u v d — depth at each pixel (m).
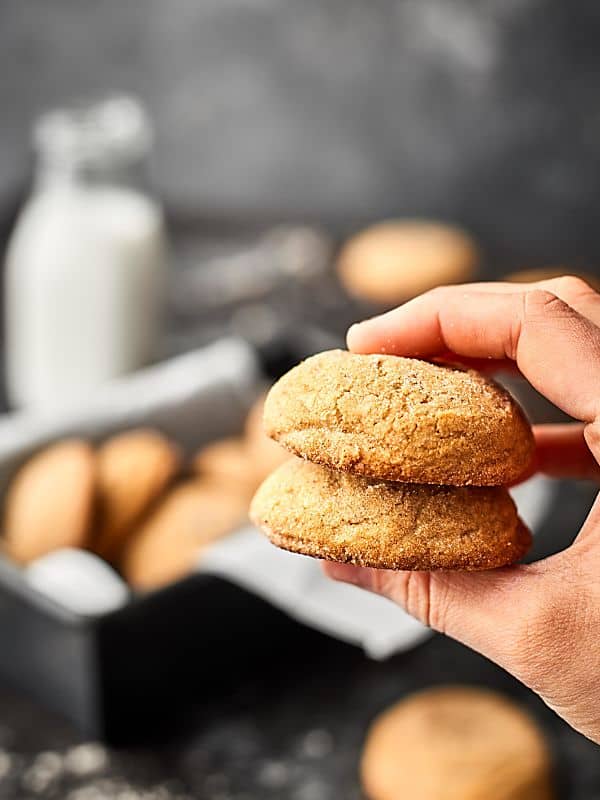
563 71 1.16
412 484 0.47
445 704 0.66
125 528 0.75
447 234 1.17
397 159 1.22
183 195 1.26
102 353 0.93
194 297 1.09
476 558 0.46
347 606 0.67
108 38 1.21
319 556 0.46
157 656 0.67
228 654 0.69
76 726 0.67
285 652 0.71
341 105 1.21
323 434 0.45
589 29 1.15
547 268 1.18
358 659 0.71
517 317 0.48
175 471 0.79
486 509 0.47
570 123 1.18
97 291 0.91
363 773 0.64
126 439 0.80
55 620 0.65
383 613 0.67
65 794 0.64
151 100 1.23
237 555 0.68
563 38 1.15
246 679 0.70
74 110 0.96
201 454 0.83
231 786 0.64
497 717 0.65
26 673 0.68
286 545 0.47
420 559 0.45
